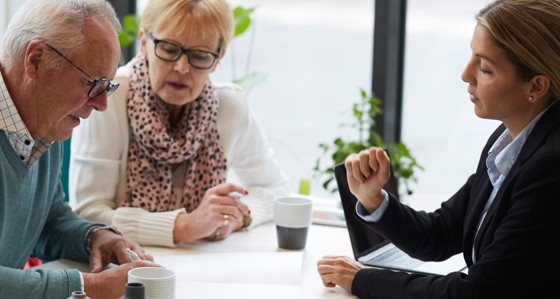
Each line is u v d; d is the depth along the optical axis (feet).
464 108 11.52
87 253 6.36
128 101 7.59
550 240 4.95
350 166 6.23
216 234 7.16
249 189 8.29
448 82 11.53
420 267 6.53
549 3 5.13
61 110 5.44
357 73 11.97
